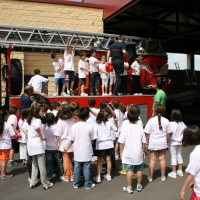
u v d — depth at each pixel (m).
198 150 2.89
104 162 5.95
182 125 5.43
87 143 4.79
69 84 9.13
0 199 4.46
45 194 4.64
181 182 5.19
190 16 15.54
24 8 11.60
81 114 4.81
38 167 4.99
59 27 12.17
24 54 11.98
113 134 5.38
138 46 10.20
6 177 5.46
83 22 12.56
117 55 8.17
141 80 9.75
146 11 14.79
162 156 5.27
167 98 14.98
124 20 15.30
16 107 6.23
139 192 4.71
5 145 5.36
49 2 11.92
